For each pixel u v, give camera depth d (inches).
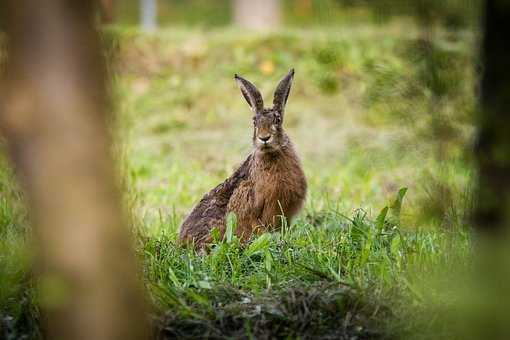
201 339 357.7
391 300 371.2
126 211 362.3
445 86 336.8
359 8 345.1
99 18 339.9
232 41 1095.6
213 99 1018.1
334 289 382.6
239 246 480.7
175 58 1075.3
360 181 692.1
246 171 550.6
